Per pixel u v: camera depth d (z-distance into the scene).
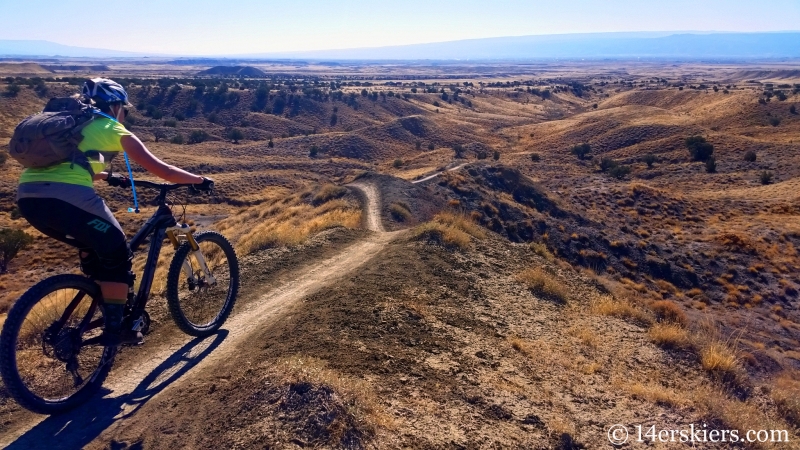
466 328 7.48
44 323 4.30
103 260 4.16
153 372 5.20
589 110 193.38
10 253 36.41
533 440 4.83
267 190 72.00
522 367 6.56
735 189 66.88
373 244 12.37
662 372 7.57
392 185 37.69
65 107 3.92
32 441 4.09
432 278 9.37
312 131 145.00
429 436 4.39
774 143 89.38
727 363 8.01
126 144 3.98
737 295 31.20
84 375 4.82
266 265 9.72
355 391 4.52
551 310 9.51
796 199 52.12
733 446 5.49
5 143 86.06
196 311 6.93
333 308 6.94
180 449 3.91
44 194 3.72
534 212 39.97
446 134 138.12
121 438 4.09
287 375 4.55
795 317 28.88
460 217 14.55
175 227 5.04
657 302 12.80
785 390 7.91
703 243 39.28
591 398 6.12
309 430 3.96
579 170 88.75
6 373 3.86
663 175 82.00
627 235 40.31
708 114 139.62
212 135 124.81
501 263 11.62
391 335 6.41
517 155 105.19
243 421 4.12
